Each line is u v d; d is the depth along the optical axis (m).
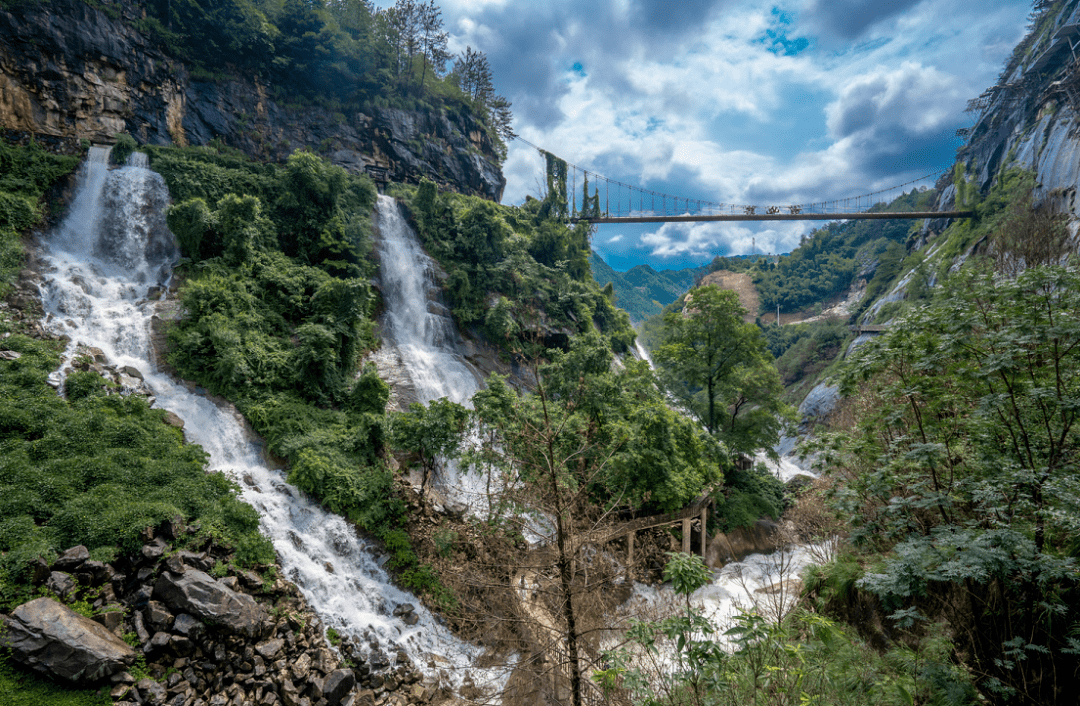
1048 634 8.45
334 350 28.44
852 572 13.48
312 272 33.78
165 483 18.75
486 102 74.50
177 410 23.05
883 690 7.95
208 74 43.19
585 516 11.73
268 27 47.72
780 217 81.06
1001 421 9.66
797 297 166.88
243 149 44.81
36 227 28.09
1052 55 82.94
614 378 33.50
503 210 61.12
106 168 32.03
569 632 8.82
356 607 18.73
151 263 30.27
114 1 37.34
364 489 22.50
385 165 54.12
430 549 21.05
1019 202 67.75
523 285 44.41
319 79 51.44
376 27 58.84
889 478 9.85
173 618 14.29
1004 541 7.21
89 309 25.77
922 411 10.80
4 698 11.41
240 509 19.06
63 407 19.81
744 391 38.62
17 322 23.02
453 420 23.92
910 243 120.81
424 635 18.44
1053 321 8.23
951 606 9.85
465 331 41.25
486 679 16.84
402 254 40.94
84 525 15.25
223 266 30.05
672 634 6.79
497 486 20.09
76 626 12.66
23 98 31.94
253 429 24.12
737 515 32.88
